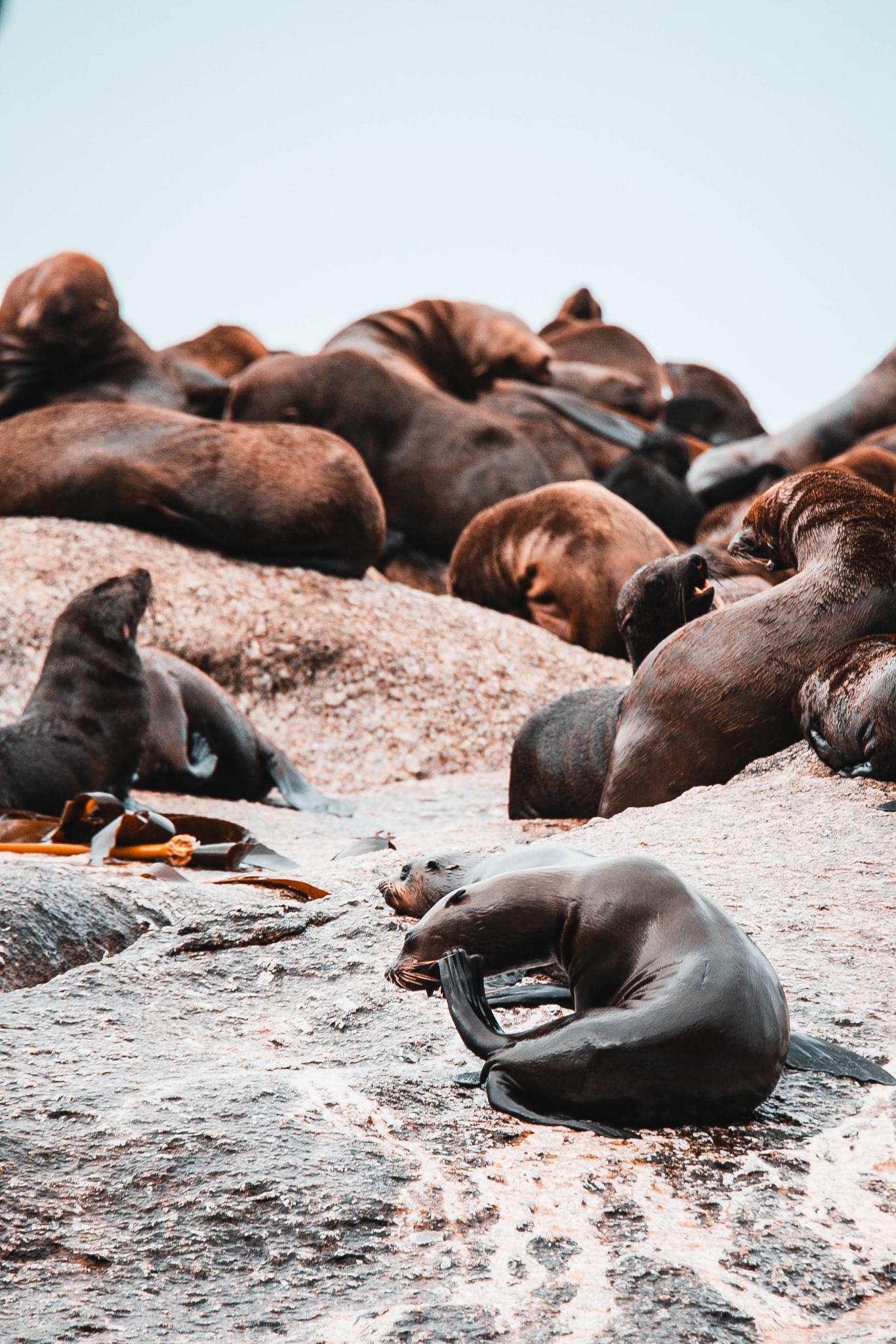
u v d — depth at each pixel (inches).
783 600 973.8
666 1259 328.8
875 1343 287.1
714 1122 398.0
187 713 1328.7
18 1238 335.0
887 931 575.5
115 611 1155.9
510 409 2849.4
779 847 728.3
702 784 950.4
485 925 448.8
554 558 2015.3
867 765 869.8
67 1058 453.1
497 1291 315.0
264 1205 349.4
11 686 1594.5
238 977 550.3
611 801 974.4
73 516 1863.9
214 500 1808.6
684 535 2420.0
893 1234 343.0
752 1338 298.4
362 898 627.2
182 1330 300.0
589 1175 368.2
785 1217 349.1
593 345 3663.9
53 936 590.6
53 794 1108.5
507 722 1665.8
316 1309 308.8
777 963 536.4
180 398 2362.2
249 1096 414.0
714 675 956.6
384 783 1557.6
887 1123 400.8
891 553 971.3
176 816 982.4
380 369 2453.2
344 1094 417.7
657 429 2632.9
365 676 1660.9
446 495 2444.6
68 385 2313.0
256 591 1752.0
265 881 706.2
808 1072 438.6
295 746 1593.3
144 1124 392.2
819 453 2878.9
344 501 1840.6
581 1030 397.1
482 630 1814.7
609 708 1076.5
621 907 422.0
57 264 2288.4
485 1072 411.2
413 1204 351.9
